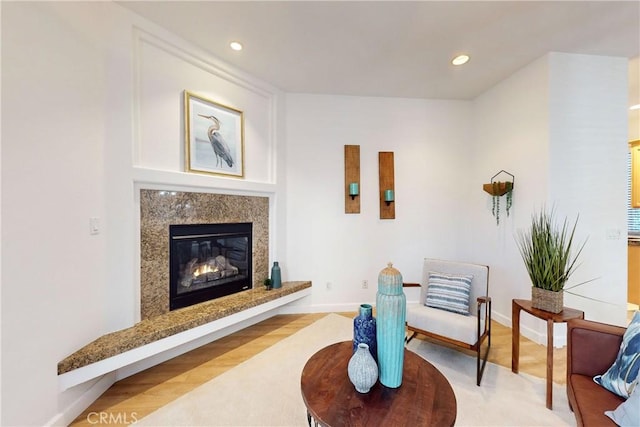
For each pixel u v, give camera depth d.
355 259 3.36
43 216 1.43
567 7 1.87
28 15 1.37
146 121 2.09
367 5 1.85
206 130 2.46
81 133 1.67
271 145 3.11
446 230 3.46
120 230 1.92
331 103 3.32
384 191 3.35
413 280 3.42
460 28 2.10
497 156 3.03
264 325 2.92
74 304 1.61
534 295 1.92
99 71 1.80
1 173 1.25
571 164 2.46
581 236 2.47
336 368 1.42
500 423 1.55
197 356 2.29
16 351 1.30
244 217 2.86
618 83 2.53
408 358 1.51
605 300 2.49
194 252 2.48
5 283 1.26
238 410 1.66
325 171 3.32
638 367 1.17
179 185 2.29
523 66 2.66
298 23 2.05
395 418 1.07
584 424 1.09
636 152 3.90
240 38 2.25
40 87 1.42
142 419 1.59
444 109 3.45
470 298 2.37
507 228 2.88
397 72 2.78
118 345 1.70
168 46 2.19
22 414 1.32
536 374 2.02
